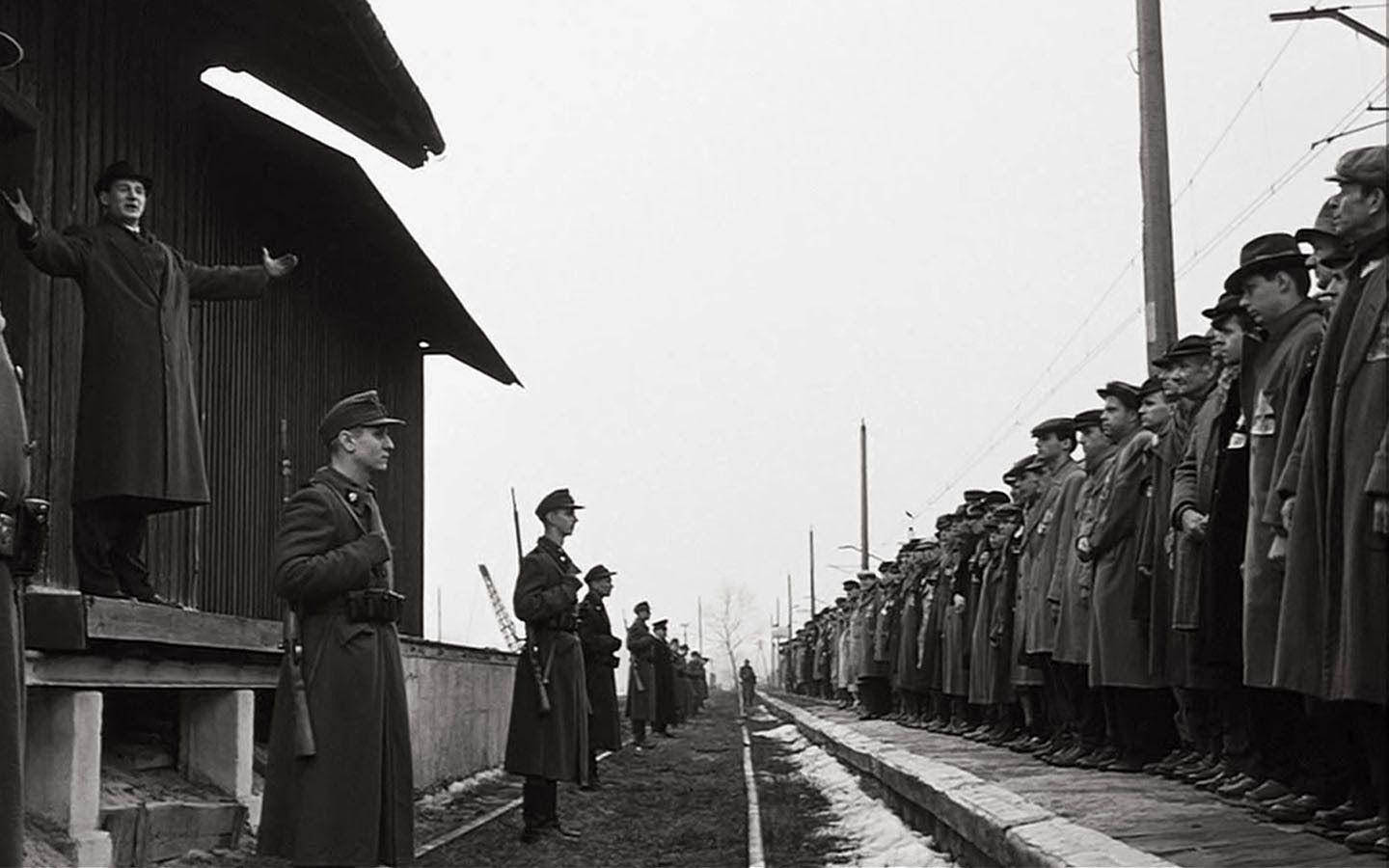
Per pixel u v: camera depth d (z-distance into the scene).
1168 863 5.70
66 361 9.29
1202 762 8.84
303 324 14.20
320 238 14.59
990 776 9.73
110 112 10.09
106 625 7.25
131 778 8.80
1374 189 5.79
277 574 6.53
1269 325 6.92
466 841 11.14
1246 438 7.13
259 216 13.11
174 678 8.52
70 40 9.52
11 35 8.71
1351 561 5.50
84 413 8.32
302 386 14.16
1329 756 6.88
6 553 4.86
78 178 9.56
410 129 12.69
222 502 11.98
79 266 8.37
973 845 7.91
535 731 10.95
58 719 7.34
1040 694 12.16
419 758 13.79
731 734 29.22
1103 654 9.34
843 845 10.62
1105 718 10.34
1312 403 5.97
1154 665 8.59
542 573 11.08
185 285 8.80
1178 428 8.84
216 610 11.79
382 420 6.95
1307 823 6.81
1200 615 7.36
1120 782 9.02
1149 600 8.77
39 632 7.05
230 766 9.40
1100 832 6.61
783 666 80.69
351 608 6.61
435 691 14.59
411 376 18.62
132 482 8.23
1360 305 5.75
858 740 14.81
